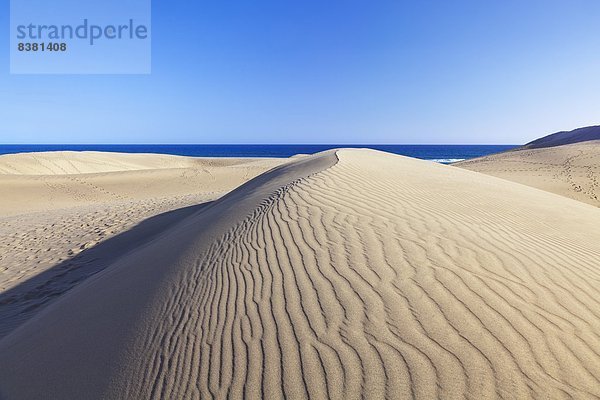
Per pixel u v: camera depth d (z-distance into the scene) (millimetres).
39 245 10172
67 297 5551
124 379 2768
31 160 39188
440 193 7418
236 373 2514
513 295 3084
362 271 3617
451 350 2432
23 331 4613
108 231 11086
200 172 30953
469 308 2885
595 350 2422
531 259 3877
